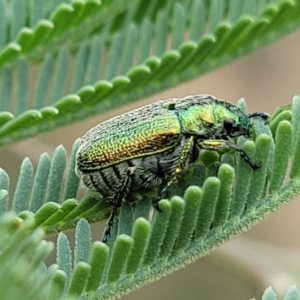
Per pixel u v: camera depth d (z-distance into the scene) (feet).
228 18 0.15
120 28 0.15
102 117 0.32
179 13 0.15
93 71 0.15
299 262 0.20
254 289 0.20
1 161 0.23
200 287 0.30
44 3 0.15
